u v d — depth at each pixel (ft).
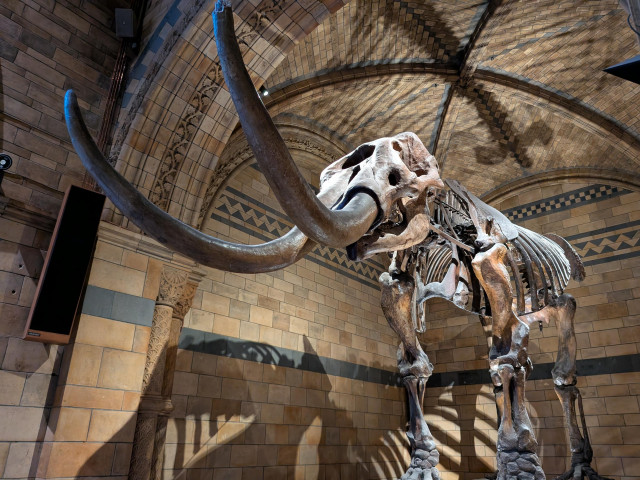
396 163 9.24
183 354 19.43
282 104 23.32
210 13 16.22
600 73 24.68
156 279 15.98
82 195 13.79
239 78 5.17
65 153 15.35
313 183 29.94
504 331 14.58
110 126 16.57
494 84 26.55
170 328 17.07
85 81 16.49
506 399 13.92
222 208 23.09
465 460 30.40
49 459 12.15
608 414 26.99
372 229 8.04
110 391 13.80
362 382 28.96
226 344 21.30
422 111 28.78
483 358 31.96
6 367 12.61
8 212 13.47
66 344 13.56
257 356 22.59
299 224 6.07
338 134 29.45
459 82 26.50
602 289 29.45
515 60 25.35
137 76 17.31
